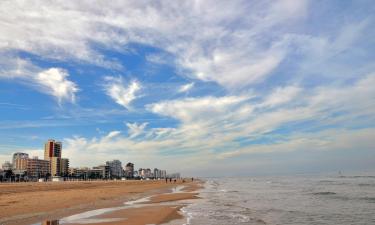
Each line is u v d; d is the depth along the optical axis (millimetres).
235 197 52719
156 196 55219
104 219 26594
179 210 33031
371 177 135625
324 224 25906
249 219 27234
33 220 25922
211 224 24531
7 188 77625
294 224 25688
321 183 101562
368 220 28031
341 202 42844
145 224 24203
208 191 72562
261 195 57438
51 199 45688
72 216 28172
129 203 41000
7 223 24375
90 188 88375
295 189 74438
